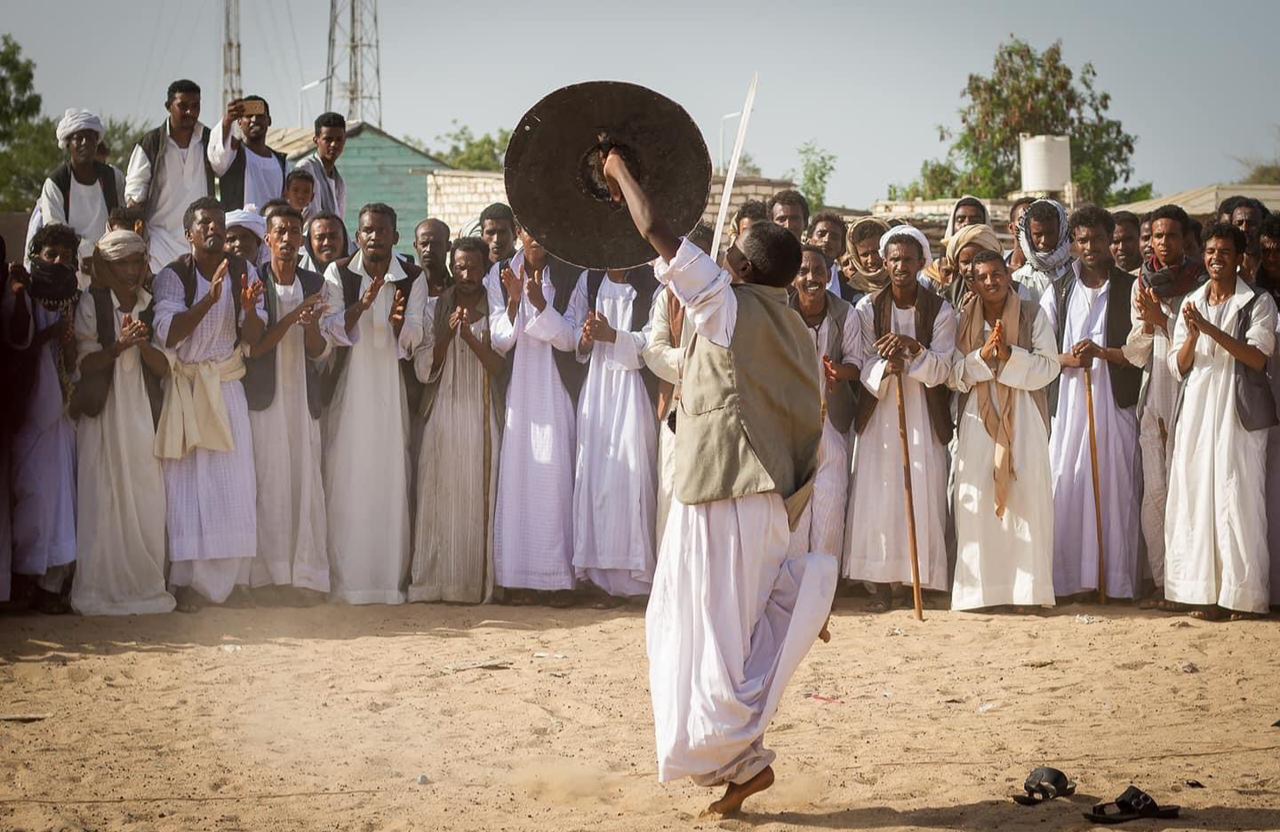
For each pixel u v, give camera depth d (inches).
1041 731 245.8
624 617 370.6
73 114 405.4
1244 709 261.0
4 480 353.1
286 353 384.8
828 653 319.3
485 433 392.8
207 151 427.8
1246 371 353.1
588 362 398.6
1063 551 387.5
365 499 390.0
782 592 204.5
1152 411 377.4
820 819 197.2
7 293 357.1
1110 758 225.5
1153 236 378.0
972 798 204.1
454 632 348.5
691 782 218.8
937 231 788.6
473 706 269.9
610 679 293.6
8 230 569.6
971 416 372.2
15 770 225.6
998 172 1918.1
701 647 197.6
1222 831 185.5
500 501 393.4
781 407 200.8
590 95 200.7
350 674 298.0
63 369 363.3
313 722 257.6
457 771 226.4
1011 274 410.6
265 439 381.7
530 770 224.8
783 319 203.9
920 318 378.3
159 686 286.7
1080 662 306.0
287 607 380.8
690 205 205.3
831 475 383.2
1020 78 1931.6
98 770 225.6
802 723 256.4
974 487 370.0
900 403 368.5
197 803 208.2
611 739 246.4
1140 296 364.8
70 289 360.2
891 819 195.9
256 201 434.0
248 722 257.3
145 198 420.8
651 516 393.7
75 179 409.4
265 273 383.9
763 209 393.7
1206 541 354.3
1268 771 215.5
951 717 259.0
